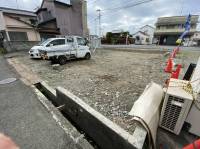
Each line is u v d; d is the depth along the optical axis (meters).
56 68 5.69
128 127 1.94
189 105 1.50
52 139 1.72
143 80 4.11
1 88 3.47
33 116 2.22
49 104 2.60
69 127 1.95
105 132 1.62
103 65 6.58
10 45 12.05
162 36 30.42
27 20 16.20
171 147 1.58
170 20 28.61
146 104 1.55
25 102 2.70
